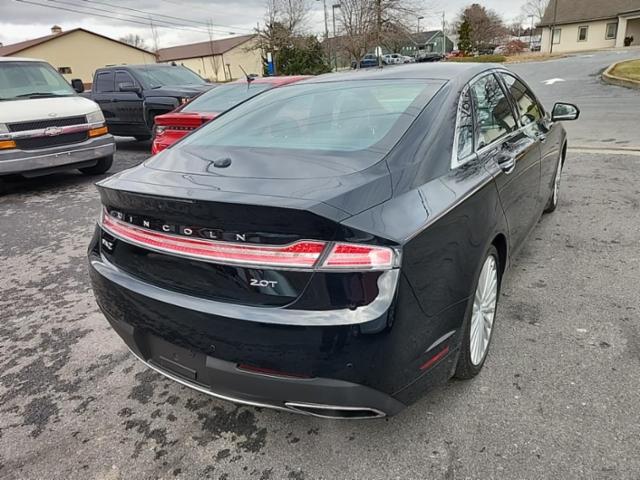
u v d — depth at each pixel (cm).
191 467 204
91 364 283
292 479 194
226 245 171
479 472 189
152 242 191
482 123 262
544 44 4556
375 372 166
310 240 159
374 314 160
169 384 260
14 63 741
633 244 384
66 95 757
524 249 389
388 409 178
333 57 3641
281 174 193
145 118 959
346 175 186
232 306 174
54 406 247
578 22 4294
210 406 241
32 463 211
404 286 166
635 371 238
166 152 255
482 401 225
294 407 179
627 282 326
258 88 680
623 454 191
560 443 198
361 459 200
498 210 244
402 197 182
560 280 335
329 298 160
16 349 303
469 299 207
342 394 167
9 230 544
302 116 256
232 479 196
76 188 730
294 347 165
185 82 1038
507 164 260
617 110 1010
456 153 223
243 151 230
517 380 237
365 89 264
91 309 352
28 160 661
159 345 204
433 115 225
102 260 222
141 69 1012
